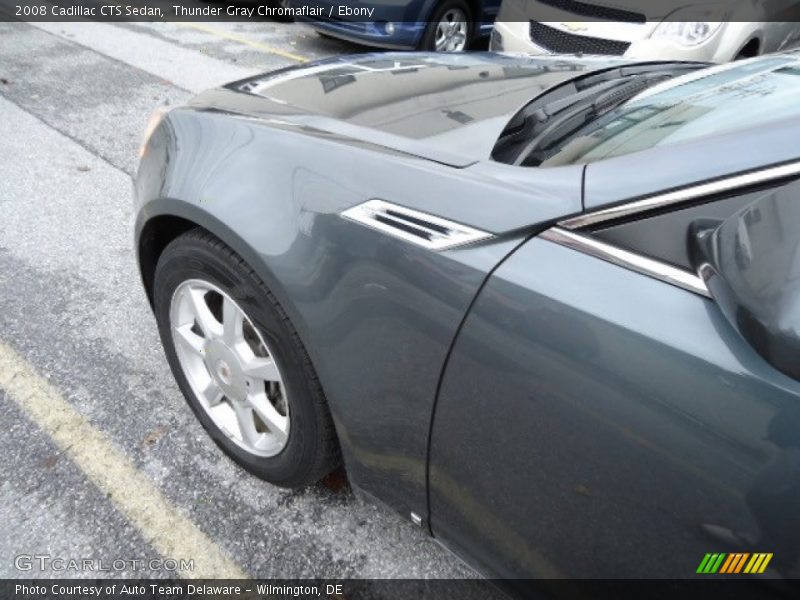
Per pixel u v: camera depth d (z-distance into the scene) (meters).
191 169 1.51
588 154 1.25
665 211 0.98
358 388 1.29
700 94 1.39
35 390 2.06
